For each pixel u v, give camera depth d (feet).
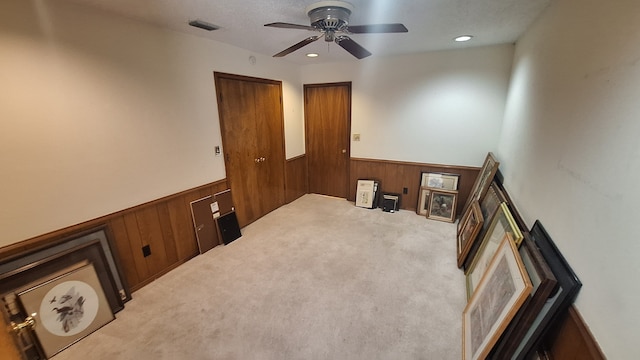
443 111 12.01
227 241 10.57
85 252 6.61
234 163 11.12
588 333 3.36
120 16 6.83
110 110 6.89
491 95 11.05
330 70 13.84
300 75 14.57
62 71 5.97
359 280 8.22
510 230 6.15
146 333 6.43
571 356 3.63
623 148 3.04
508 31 8.48
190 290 7.90
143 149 7.78
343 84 13.78
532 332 4.31
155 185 8.25
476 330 5.64
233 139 10.91
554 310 4.01
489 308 5.47
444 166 12.57
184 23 7.52
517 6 6.34
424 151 12.90
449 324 6.56
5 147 5.37
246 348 5.99
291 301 7.39
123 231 7.52
